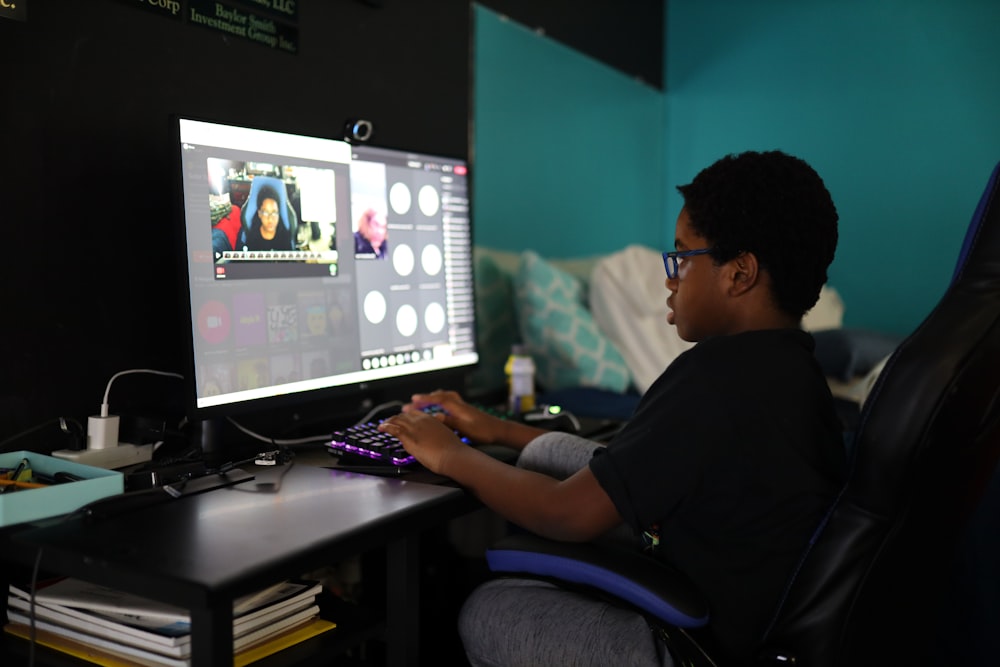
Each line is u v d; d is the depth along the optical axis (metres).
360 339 1.59
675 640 1.02
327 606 1.23
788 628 0.99
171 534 0.98
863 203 3.51
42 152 1.30
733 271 1.11
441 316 1.81
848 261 3.56
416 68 2.07
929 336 0.95
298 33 1.73
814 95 3.57
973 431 0.95
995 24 3.23
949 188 3.35
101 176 1.38
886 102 3.44
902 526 0.94
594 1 3.21
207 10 1.54
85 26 1.35
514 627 1.14
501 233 2.85
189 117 1.28
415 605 1.18
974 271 0.98
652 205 3.85
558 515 1.10
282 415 1.70
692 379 1.05
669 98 3.87
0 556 0.99
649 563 1.09
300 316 1.47
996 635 1.73
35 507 1.03
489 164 2.73
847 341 2.68
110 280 1.40
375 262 1.63
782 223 1.08
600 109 3.36
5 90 1.25
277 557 0.90
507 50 2.68
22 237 1.28
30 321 1.29
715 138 3.79
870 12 3.43
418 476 1.27
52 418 1.32
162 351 1.48
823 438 1.07
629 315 2.62
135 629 1.02
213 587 0.82
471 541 2.35
